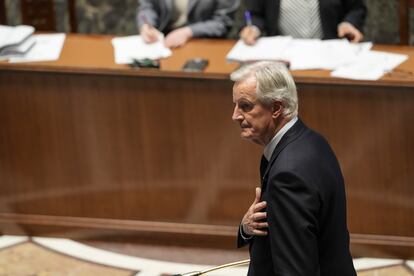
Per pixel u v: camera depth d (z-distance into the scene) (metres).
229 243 13.59
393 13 19.70
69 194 13.93
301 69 12.88
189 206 13.59
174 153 13.34
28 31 14.26
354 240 13.12
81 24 21.16
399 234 12.99
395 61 13.05
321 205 7.88
